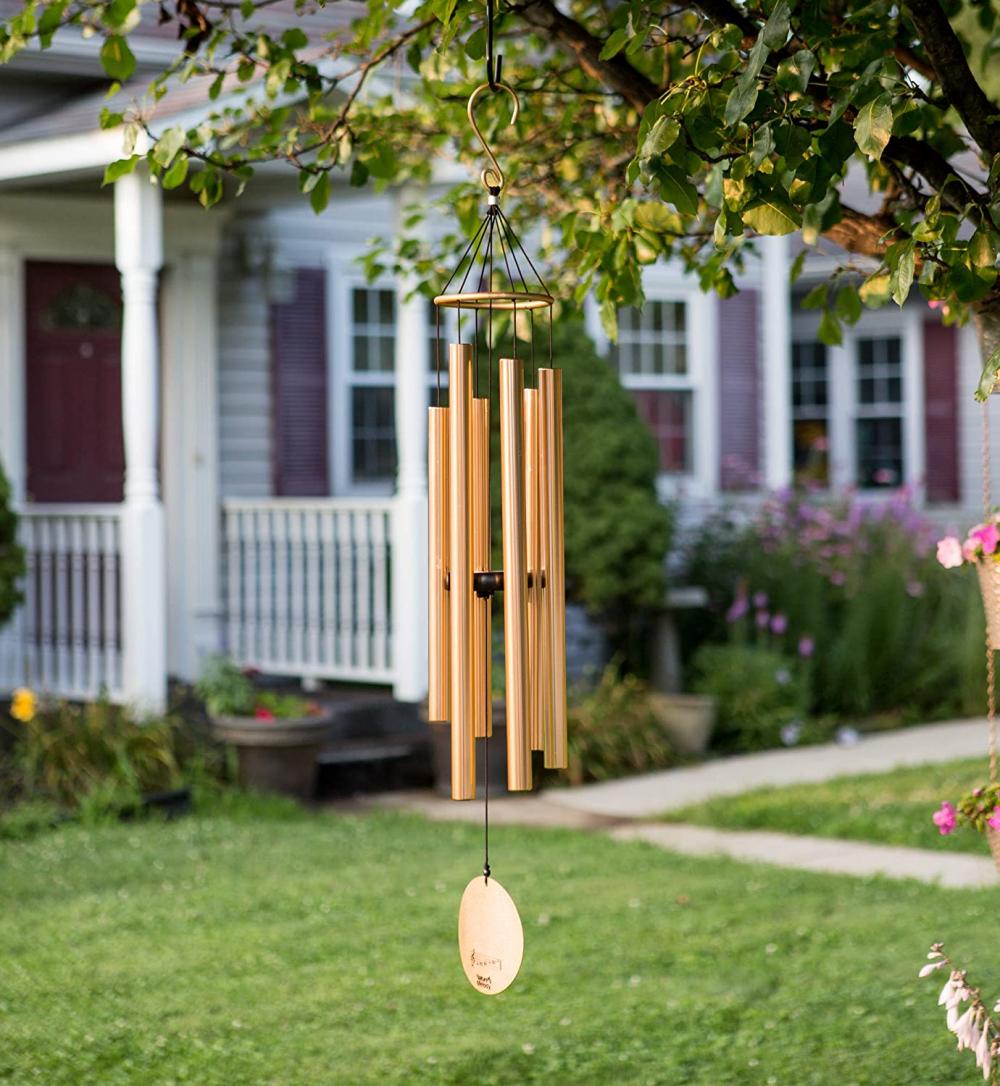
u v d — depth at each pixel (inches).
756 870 292.4
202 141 173.6
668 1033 199.3
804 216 163.2
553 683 126.2
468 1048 192.2
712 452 522.3
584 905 263.0
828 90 135.0
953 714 495.8
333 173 370.9
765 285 531.2
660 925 250.1
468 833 330.6
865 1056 189.3
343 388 454.3
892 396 620.4
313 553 401.7
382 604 388.5
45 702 365.4
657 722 427.2
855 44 142.5
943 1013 204.2
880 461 625.3
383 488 462.3
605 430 439.2
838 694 486.9
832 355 625.0
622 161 199.5
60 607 386.3
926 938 240.4
